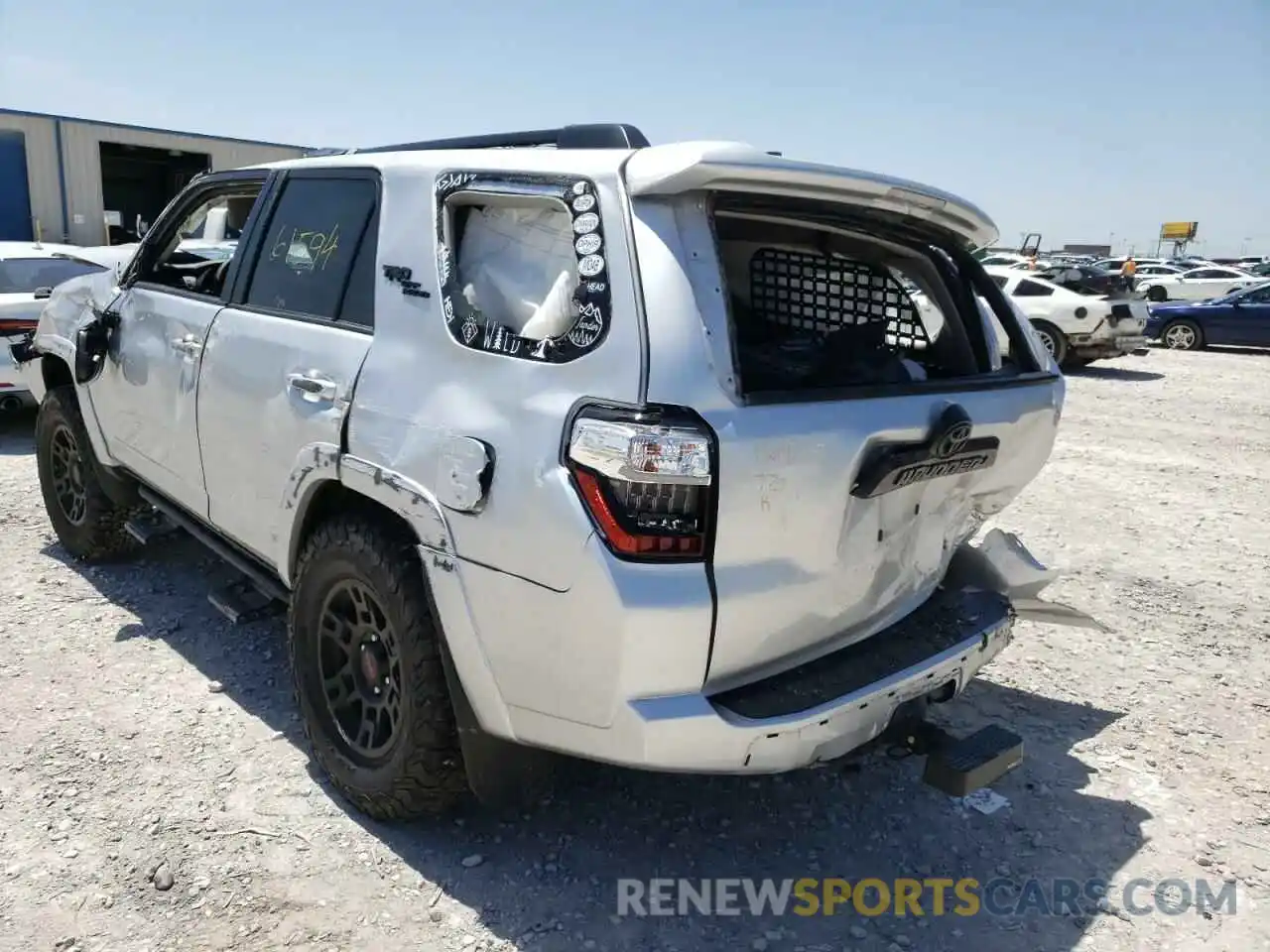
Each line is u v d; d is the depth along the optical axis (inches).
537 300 101.5
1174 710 160.1
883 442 100.4
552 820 124.1
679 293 91.0
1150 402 500.1
